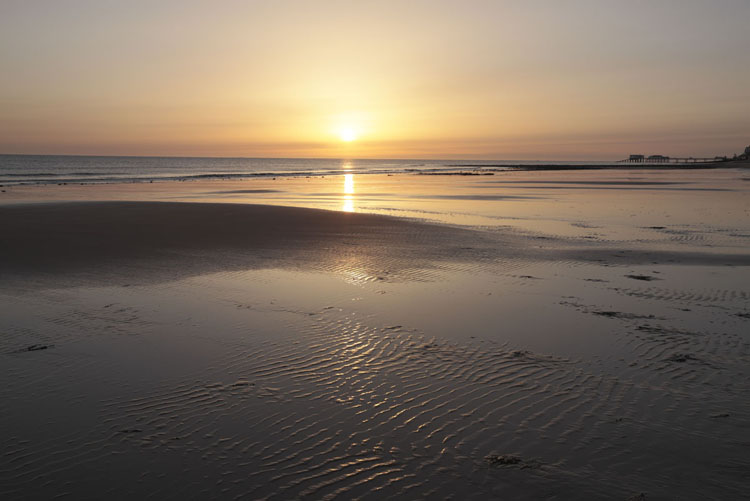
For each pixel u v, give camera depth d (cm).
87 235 1722
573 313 945
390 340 792
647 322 895
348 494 425
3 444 489
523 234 1947
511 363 709
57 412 552
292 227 1992
